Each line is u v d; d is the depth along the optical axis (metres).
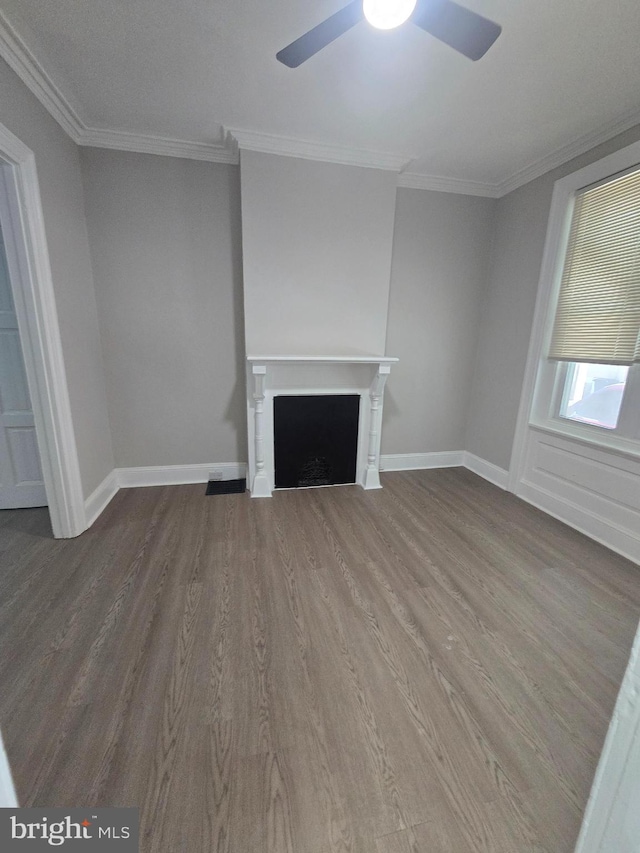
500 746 1.19
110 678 1.39
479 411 3.55
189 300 2.85
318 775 1.10
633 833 0.51
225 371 3.03
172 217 2.69
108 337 2.78
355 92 2.03
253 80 1.94
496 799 1.06
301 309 2.88
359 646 1.56
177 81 1.96
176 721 1.24
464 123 2.30
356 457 3.22
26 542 2.25
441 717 1.28
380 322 3.05
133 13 1.54
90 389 2.58
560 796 1.07
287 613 1.73
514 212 3.06
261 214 2.66
